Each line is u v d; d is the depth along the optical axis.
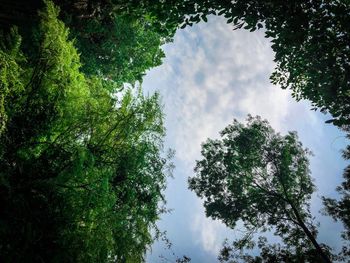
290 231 20.86
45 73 6.99
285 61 12.52
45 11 8.92
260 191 22.48
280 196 21.14
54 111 6.95
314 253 18.67
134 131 8.40
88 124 7.48
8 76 6.16
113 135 8.16
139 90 8.74
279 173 22.14
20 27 10.84
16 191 6.25
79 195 6.85
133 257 7.98
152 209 8.65
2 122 5.89
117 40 15.15
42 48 7.11
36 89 6.87
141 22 15.61
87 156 7.00
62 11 12.81
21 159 6.50
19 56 7.01
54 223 6.52
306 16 9.80
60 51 7.26
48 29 7.49
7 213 6.05
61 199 6.65
